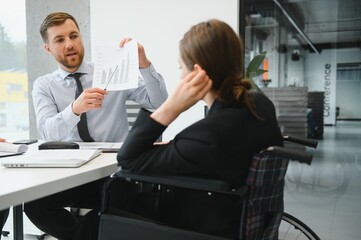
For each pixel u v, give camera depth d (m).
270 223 0.91
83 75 1.82
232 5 2.87
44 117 1.70
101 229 0.93
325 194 3.02
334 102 3.34
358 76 3.22
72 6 3.34
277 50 3.60
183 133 0.84
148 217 1.07
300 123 3.38
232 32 0.89
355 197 2.96
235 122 0.82
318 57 3.47
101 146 1.43
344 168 3.34
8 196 0.71
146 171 0.87
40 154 1.15
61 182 0.86
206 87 0.86
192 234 0.83
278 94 3.42
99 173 1.02
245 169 0.85
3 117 3.63
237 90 0.85
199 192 0.90
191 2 2.97
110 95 1.80
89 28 3.32
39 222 1.50
